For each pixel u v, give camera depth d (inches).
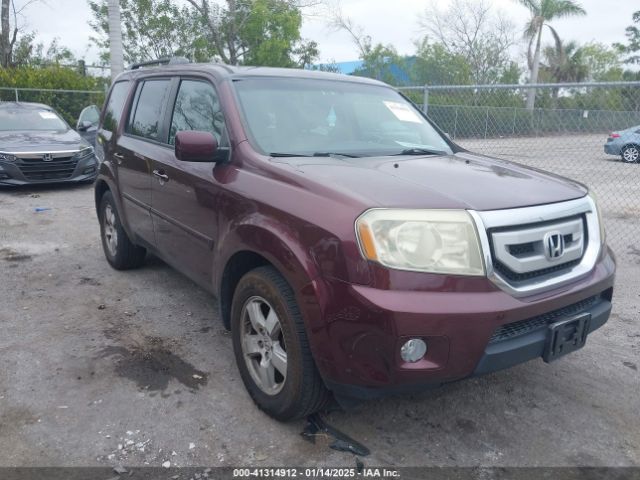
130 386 136.0
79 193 394.3
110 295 195.6
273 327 118.0
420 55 1464.1
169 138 167.8
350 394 104.1
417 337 96.0
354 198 102.6
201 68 161.8
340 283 99.2
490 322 98.7
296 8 1077.1
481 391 137.8
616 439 120.3
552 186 123.1
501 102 377.1
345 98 163.0
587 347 163.9
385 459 112.0
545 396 136.3
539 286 106.7
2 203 352.5
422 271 97.4
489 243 101.7
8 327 167.9
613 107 323.3
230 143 135.8
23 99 760.3
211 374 142.9
